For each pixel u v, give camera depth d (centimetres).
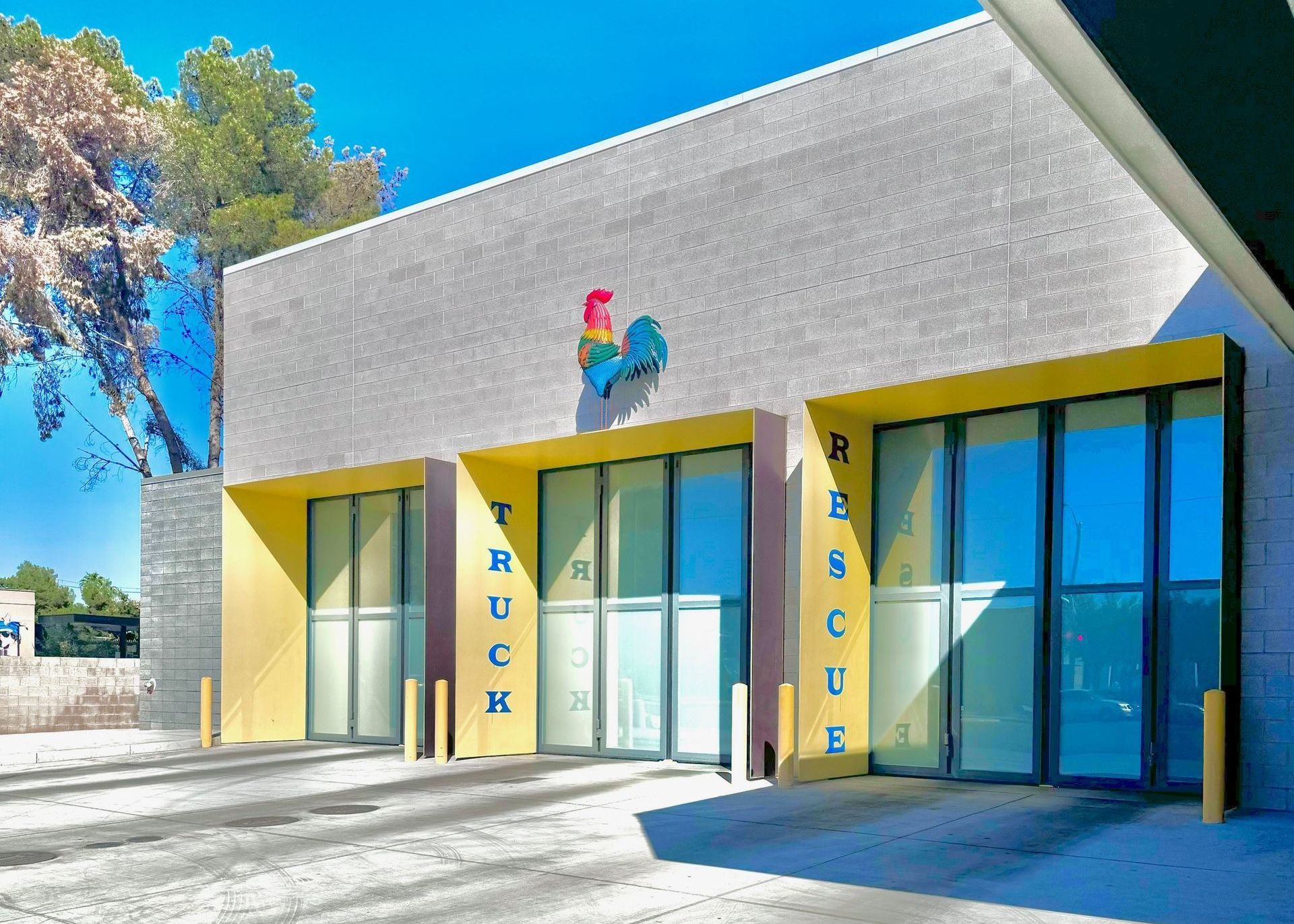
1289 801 995
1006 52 1215
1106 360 1048
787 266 1362
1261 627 1020
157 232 4066
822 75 1352
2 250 3709
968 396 1195
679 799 1109
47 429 4178
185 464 4312
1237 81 604
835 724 1233
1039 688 1168
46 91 3978
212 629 2038
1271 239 768
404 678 1755
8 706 2223
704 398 1420
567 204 1588
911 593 1274
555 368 1582
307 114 4784
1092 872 757
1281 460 1023
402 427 1764
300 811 1094
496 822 1002
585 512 1570
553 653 1580
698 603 1437
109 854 908
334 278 1888
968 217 1226
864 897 701
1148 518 1120
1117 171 1132
